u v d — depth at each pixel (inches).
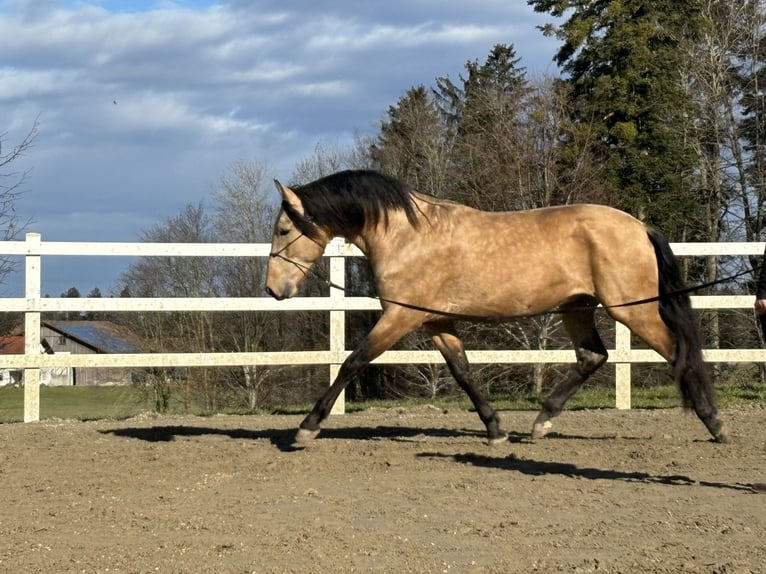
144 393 888.3
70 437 356.8
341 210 297.7
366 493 244.1
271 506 229.9
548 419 327.6
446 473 270.8
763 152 980.6
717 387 518.3
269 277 309.0
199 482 261.1
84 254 411.2
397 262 297.3
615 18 1077.8
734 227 1012.5
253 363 419.2
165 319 923.4
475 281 295.7
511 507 226.7
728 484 251.6
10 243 404.8
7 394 1070.4
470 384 314.7
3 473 279.4
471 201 928.9
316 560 182.4
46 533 206.8
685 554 186.2
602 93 1053.2
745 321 833.5
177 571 176.6
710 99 1018.1
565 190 930.1
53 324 1214.3
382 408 449.7
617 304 290.0
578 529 205.0
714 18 1064.2
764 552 187.8
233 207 1159.0
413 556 184.9
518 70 1556.3
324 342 1000.9
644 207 1018.7
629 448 310.3
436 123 1190.3
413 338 912.9
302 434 309.9
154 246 414.6
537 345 824.9
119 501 238.4
